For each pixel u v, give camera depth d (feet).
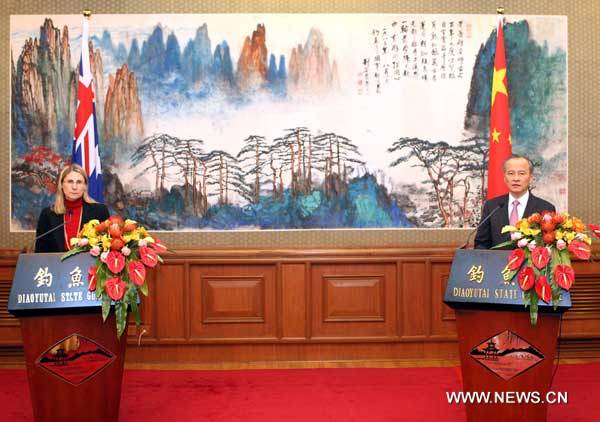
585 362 18.37
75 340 11.18
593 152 19.22
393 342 18.81
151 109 18.74
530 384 10.94
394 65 18.90
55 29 18.61
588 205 19.21
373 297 18.83
